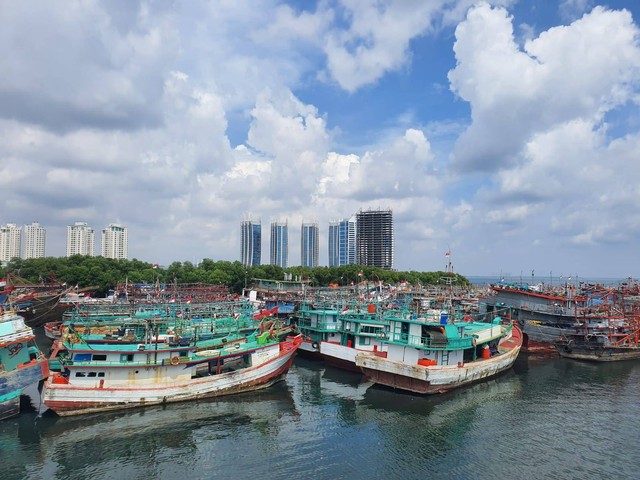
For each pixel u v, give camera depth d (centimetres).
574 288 11550
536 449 4891
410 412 5969
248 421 5619
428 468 4472
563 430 5409
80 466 4425
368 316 8569
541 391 7000
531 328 9875
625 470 4434
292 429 5391
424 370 6359
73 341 6019
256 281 17975
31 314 11506
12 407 5478
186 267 19188
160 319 7038
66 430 5216
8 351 5541
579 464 4559
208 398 6372
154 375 6134
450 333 6819
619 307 11381
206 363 6938
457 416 5841
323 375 7825
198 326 7131
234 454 4725
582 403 6412
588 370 8506
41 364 5722
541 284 13262
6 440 4953
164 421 5553
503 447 4938
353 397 6581
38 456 4609
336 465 4512
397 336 6981
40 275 15762
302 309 9719
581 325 9531
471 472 4394
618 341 9494
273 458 4647
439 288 18925
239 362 7206
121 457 4619
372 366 6925
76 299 12388
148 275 17588
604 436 5238
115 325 6850
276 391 6844
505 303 11031
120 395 5800
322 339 8894
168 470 4375
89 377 5881
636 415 5931
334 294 13100
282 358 7156
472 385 7225
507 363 7981
